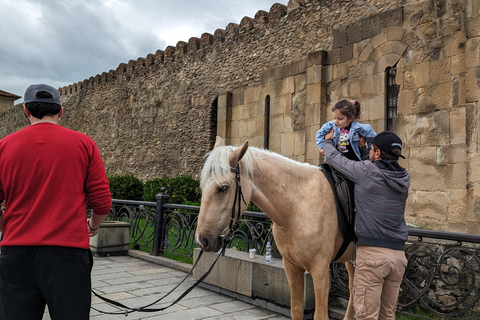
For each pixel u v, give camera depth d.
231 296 4.51
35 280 1.89
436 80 7.29
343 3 9.38
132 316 3.80
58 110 2.12
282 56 11.05
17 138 1.98
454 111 6.95
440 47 7.29
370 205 2.41
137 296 4.51
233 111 12.63
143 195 12.86
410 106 7.68
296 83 10.45
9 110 32.47
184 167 14.69
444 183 7.02
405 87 7.80
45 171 1.94
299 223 2.50
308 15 10.36
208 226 2.27
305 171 2.71
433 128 7.27
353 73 8.91
